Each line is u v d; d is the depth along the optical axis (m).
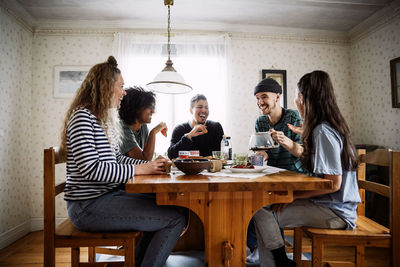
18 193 2.78
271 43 3.38
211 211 1.13
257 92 2.06
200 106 2.48
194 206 1.12
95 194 1.17
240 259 1.15
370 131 3.16
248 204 1.15
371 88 3.13
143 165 1.25
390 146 2.86
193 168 1.21
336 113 1.28
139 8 2.84
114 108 1.34
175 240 1.23
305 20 3.13
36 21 3.05
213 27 3.25
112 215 1.15
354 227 1.28
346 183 1.25
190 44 3.27
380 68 2.99
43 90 3.09
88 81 1.28
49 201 1.17
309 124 1.30
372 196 2.68
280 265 1.30
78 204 1.15
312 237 1.22
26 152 2.96
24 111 2.92
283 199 1.14
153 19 3.09
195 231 2.08
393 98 2.76
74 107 1.25
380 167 2.77
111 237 1.16
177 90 2.12
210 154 2.50
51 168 1.18
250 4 2.77
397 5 2.69
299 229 1.60
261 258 1.34
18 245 2.54
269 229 1.31
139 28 3.21
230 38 3.31
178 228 1.23
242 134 3.30
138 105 1.91
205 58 3.28
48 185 1.17
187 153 1.58
